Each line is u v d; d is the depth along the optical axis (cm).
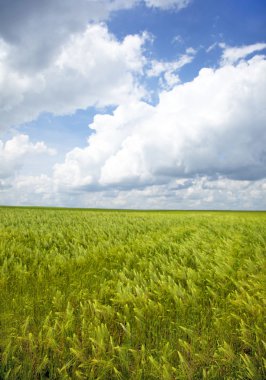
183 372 282
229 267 530
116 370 279
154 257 634
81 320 372
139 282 479
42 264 599
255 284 450
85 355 308
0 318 358
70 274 523
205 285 501
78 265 587
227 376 292
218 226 1245
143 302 402
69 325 341
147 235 966
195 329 357
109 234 928
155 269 573
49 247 792
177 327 354
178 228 1129
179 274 512
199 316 389
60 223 1288
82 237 911
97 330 324
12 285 467
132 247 761
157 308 389
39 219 1441
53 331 327
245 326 354
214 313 379
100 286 468
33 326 355
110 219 1570
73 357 304
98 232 975
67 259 639
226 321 367
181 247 721
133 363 305
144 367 292
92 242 812
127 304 413
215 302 430
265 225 1263
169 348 324
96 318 356
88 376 290
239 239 842
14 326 352
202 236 922
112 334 350
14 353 310
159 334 347
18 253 673
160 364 284
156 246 781
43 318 372
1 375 286
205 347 317
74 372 291
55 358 306
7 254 651
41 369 295
